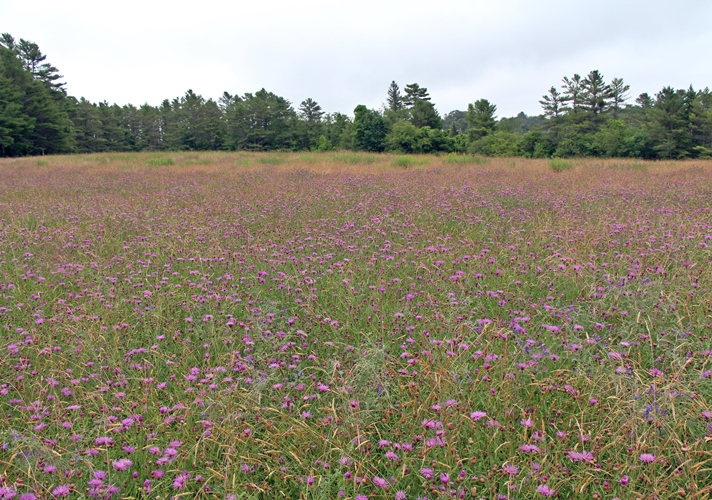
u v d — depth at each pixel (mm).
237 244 6141
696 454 2148
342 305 4066
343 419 2441
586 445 2305
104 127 68500
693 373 2643
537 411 2549
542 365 2906
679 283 3938
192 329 3652
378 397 2643
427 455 2258
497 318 3379
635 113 58219
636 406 2352
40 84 49406
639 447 2135
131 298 4312
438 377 2562
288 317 3838
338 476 2178
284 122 68000
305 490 2105
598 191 9656
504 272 4590
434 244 5812
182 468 2252
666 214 6676
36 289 4695
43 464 2154
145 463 2301
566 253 4883
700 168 15219
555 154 46031
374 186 11414
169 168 19594
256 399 2658
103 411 2613
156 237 6504
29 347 3279
